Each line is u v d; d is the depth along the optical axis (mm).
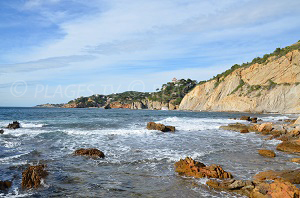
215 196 7586
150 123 24688
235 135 21969
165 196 7551
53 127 25281
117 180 9031
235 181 8320
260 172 9938
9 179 8875
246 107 84625
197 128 26906
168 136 20594
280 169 10531
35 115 50469
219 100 101188
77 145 15695
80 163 11359
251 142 18125
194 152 14062
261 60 98188
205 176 9445
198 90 121875
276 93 77562
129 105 192000
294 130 20156
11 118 40250
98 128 24984
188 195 7648
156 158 12430
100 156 12594
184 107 126438
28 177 8609
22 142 16250
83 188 8180
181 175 9680
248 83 92438
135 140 18156
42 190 7965
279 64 83562
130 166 10969
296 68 77188
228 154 13664
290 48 88188
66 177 9289
